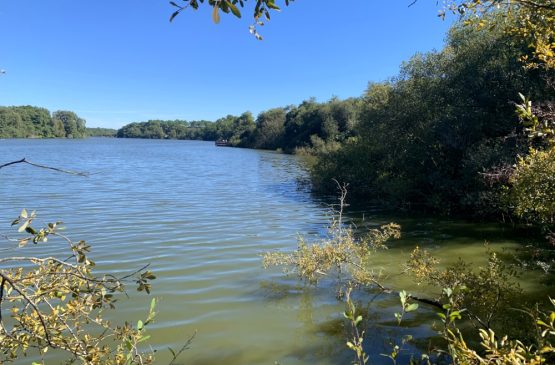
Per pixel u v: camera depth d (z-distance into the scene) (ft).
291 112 295.89
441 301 24.75
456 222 52.85
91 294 10.43
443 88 67.36
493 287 20.74
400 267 33.17
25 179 89.51
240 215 55.88
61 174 101.50
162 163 152.76
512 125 55.57
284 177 108.37
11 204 59.93
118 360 11.59
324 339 21.54
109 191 75.92
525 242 41.14
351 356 19.79
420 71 73.46
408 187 63.10
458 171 60.64
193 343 21.12
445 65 69.10
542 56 15.64
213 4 7.42
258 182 96.78
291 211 60.29
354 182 78.33
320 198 74.33
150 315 10.39
